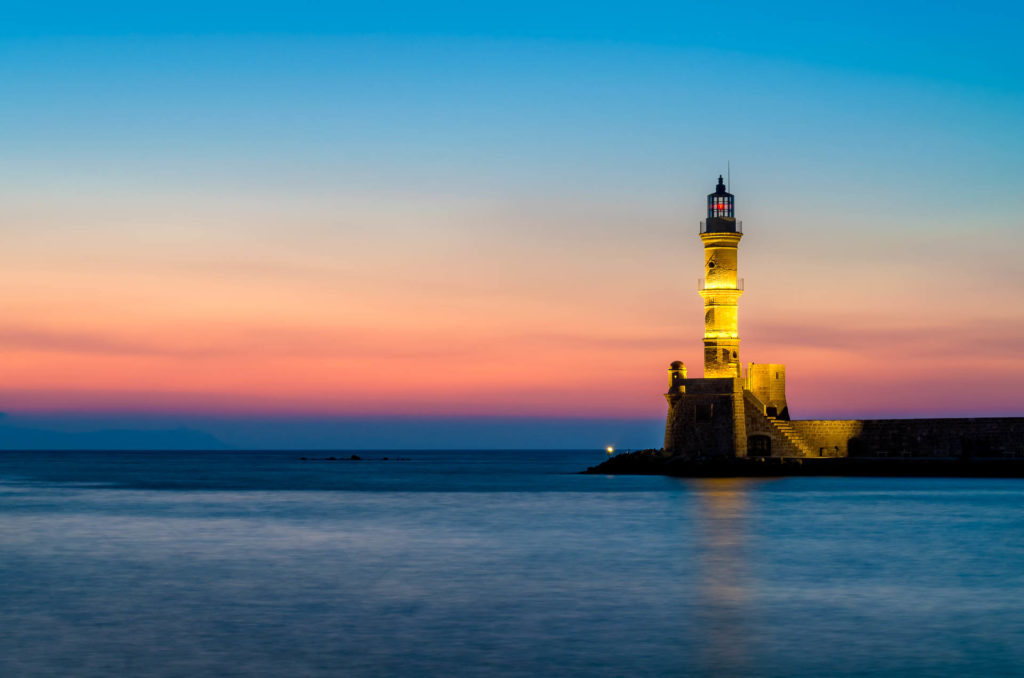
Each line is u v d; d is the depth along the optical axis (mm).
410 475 165250
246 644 30422
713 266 115000
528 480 136875
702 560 47531
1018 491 91438
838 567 45281
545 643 30578
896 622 33500
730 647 30109
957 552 50156
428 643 30594
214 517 72812
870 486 98812
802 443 116750
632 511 74750
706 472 115438
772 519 67250
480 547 52750
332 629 32406
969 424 111500
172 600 37250
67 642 30688
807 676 27266
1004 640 31047
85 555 49906
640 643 30641
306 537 58031
